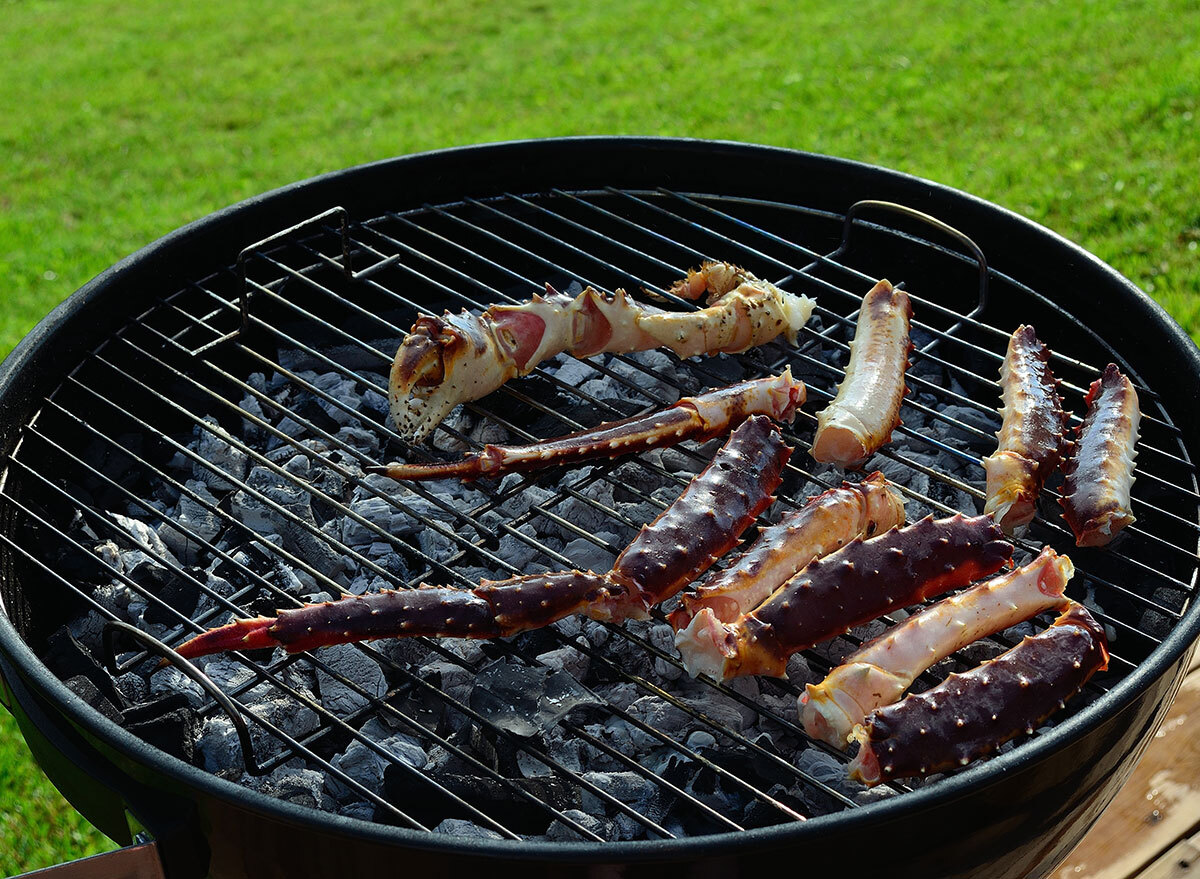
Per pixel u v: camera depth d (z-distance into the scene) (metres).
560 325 0.99
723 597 0.84
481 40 3.03
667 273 1.24
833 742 0.81
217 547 1.00
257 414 1.10
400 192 1.17
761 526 0.99
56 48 3.13
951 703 0.79
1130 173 1.98
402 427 0.95
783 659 0.83
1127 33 2.56
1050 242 1.08
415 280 1.21
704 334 1.02
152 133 2.57
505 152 1.17
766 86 2.58
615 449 0.93
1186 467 0.95
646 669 0.92
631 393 1.11
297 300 1.16
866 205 1.10
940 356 1.17
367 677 0.90
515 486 0.99
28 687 0.80
